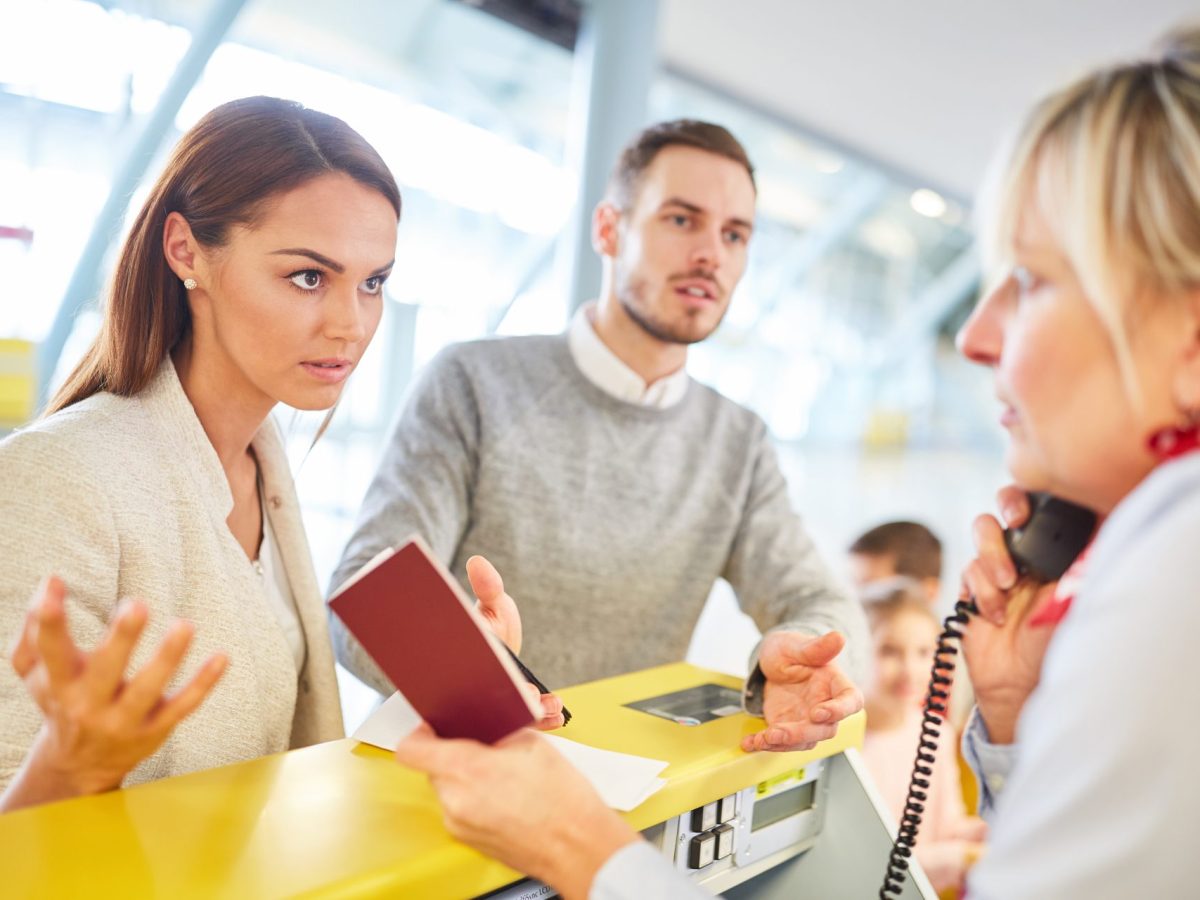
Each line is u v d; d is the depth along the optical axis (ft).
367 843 2.12
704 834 2.85
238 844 2.07
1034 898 1.59
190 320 3.24
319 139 3.06
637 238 4.84
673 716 3.27
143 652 2.87
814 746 3.17
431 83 11.64
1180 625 1.52
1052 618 2.68
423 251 11.59
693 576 5.13
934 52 11.37
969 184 16.67
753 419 5.40
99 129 8.25
